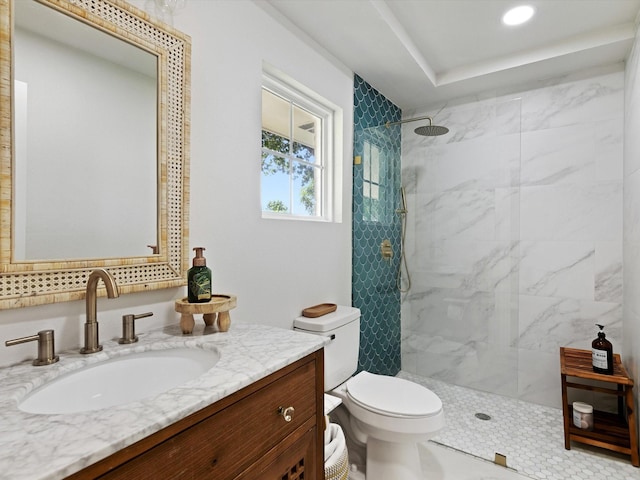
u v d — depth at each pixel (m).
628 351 2.01
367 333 2.37
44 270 0.89
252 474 0.79
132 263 1.07
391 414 1.50
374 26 1.79
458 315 2.41
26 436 0.54
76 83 0.96
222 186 1.38
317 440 1.02
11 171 0.84
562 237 2.36
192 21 1.27
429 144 2.45
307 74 1.86
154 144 1.13
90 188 0.99
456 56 2.27
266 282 1.60
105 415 0.61
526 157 2.47
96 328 0.93
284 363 0.87
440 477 1.71
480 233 2.32
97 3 1.00
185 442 0.64
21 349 0.87
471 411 2.28
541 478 1.70
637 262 1.78
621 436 1.87
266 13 1.61
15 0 0.85
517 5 1.76
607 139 2.22
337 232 2.13
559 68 2.25
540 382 2.42
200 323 1.25
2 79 0.82
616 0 1.71
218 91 1.37
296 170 1.97
